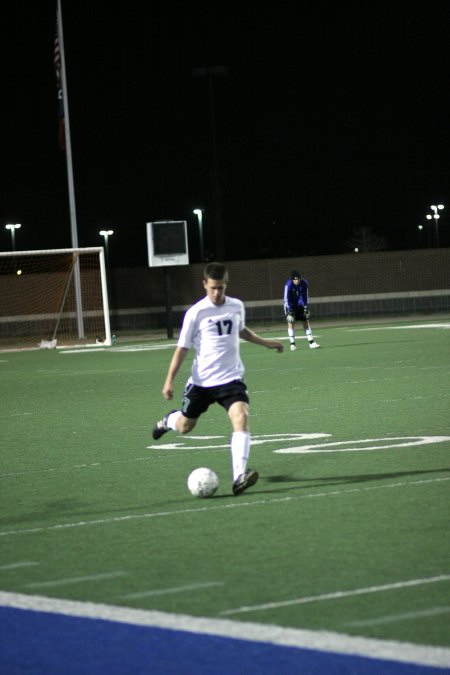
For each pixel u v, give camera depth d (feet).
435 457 86.99
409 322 327.88
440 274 371.76
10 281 358.02
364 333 279.90
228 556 57.16
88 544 61.67
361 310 369.50
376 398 133.90
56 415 133.08
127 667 40.16
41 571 55.88
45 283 358.84
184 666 39.93
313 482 78.43
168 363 216.74
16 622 46.78
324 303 369.71
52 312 358.84
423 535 59.98
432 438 97.81
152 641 43.21
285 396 141.79
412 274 370.73
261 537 61.36
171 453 96.48
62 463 93.50
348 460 87.40
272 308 364.58
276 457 90.84
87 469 89.45
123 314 364.17
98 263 377.50
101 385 173.06
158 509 71.20
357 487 75.61
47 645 43.29
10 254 292.20
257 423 115.75
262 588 50.47
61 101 306.96
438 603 46.75
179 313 366.84
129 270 364.17
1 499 77.36
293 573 52.95
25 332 358.84
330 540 59.77
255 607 47.37
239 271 364.79
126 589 51.49
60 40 305.94
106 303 299.38
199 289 367.04
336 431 106.01
